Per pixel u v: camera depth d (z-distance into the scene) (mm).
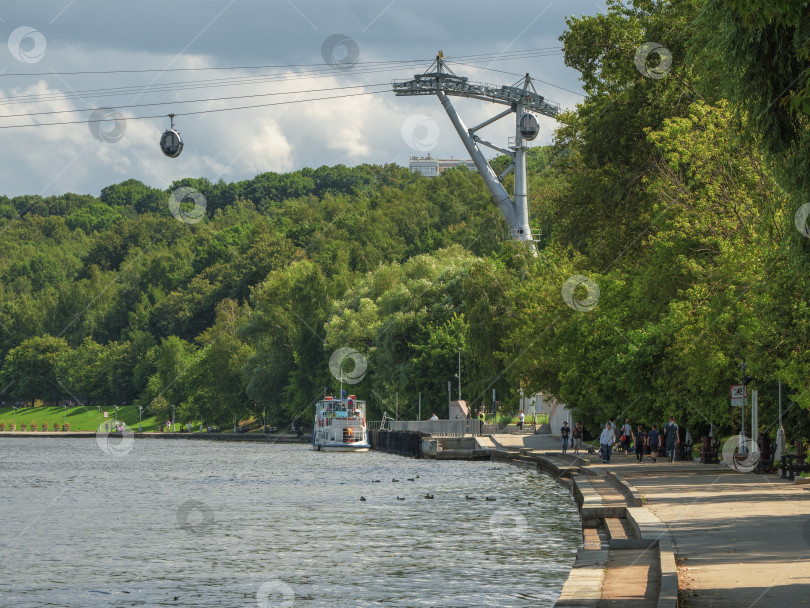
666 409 68375
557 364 89562
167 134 41406
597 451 85188
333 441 137125
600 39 83000
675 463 63125
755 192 57469
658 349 67062
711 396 62531
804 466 44688
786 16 19406
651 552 26594
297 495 65562
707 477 49438
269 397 182875
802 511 32969
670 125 61344
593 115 84250
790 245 26453
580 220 90375
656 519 31062
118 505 61594
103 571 36281
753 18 19750
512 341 100000
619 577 23219
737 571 21734
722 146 58688
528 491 62938
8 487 78000
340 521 49375
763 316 49594
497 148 134750
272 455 129625
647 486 43969
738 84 23953
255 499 63125
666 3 82250
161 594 31875
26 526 50312
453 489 67000
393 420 145000
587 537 33531
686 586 20047
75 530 48500
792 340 48875
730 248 56656
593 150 83688
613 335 79062
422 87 133000
